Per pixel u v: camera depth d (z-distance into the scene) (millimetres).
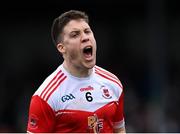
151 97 49438
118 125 17688
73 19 16641
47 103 16406
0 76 55594
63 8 59406
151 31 51406
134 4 59531
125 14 59656
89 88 16797
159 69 49969
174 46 59031
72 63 16719
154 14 51375
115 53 57969
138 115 44875
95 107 16688
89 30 16656
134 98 47875
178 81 55688
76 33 16531
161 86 49469
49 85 16609
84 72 16781
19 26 58531
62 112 16484
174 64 58281
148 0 53062
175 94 48875
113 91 17125
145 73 56781
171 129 43406
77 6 59375
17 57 57281
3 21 58562
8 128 45812
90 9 59406
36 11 59062
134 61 57625
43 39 57938
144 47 58125
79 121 16516
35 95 16703
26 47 57688
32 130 16703
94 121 16594
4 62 57094
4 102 51125
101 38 58625
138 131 43594
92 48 16562
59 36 16906
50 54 56938
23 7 58906
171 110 45688
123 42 58531
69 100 16531
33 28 58562
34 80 55938
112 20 59312
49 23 58906
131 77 56438
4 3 58625
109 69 57344
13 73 56281
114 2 59312
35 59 57031
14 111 48781
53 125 16594
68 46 16625
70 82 16719
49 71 56531
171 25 59625
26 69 56594
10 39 58062
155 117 44875
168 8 60500
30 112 16797
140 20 59312
